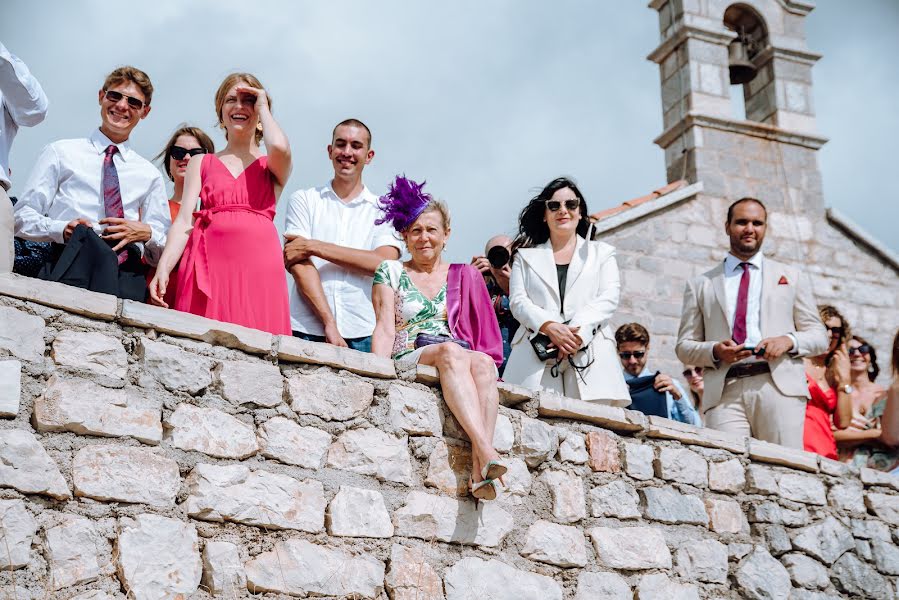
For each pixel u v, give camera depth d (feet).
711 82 41.78
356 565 16.83
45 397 15.05
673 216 39.22
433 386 18.72
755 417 23.86
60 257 17.34
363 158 23.12
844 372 29.12
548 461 19.94
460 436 18.70
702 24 42.14
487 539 18.52
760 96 43.60
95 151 19.44
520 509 19.21
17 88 17.40
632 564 20.25
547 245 23.77
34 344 15.24
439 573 17.72
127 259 18.76
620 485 20.76
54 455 14.89
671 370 36.91
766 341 23.70
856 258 41.57
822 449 25.62
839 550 23.27
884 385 39.86
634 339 26.76
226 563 15.65
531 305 22.49
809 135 42.32
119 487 15.19
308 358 17.48
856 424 29.66
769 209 40.98
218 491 15.92
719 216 39.99
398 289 19.56
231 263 18.54
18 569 14.12
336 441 17.39
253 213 19.04
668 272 38.27
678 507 21.36
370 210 22.94
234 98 19.89
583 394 21.62
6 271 16.05
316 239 22.18
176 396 16.16
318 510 16.79
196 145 22.24
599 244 23.63
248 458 16.47
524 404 20.02
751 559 21.98
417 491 17.97
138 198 19.62
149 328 16.26
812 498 23.41
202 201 19.17
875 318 40.91
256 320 18.34
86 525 14.78
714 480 22.22
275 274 18.81
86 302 15.80
